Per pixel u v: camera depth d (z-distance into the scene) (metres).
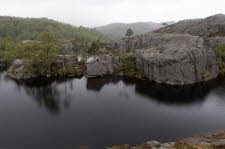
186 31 126.00
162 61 74.00
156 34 130.62
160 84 74.06
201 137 34.78
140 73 88.00
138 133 38.31
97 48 125.75
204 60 76.31
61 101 58.06
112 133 38.44
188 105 52.66
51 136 37.53
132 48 131.12
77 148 33.50
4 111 50.31
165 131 38.94
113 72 95.81
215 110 48.91
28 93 66.12
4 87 73.19
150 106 52.94
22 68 91.06
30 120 44.84
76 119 45.19
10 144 35.09
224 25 116.75
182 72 72.00
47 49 91.94
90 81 82.56
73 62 105.38
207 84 70.88
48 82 81.00
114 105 54.31
